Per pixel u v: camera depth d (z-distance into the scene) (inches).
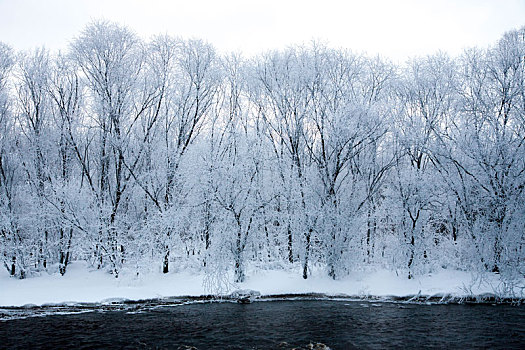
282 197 919.0
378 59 1043.9
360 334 573.3
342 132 878.4
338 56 1003.3
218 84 1002.1
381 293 819.4
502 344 527.2
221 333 575.5
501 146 833.5
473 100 895.7
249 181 873.5
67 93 938.7
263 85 1000.2
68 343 525.0
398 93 1043.3
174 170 925.2
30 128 918.4
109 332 577.6
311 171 918.4
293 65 975.6
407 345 523.2
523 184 810.2
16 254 860.0
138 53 949.8
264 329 597.0
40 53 927.7
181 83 960.9
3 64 905.5
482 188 854.5
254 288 832.9
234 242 850.8
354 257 893.8
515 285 772.0
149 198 971.9
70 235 901.8
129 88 926.4
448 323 629.0
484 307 735.7
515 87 851.4
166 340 541.0
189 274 896.9
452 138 903.7
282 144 1004.6
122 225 903.7
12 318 652.7
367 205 949.2
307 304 763.4
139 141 958.4
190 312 702.5
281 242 946.1
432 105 974.4
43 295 768.9
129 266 884.6
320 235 880.9
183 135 962.1
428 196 887.1
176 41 965.2
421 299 786.2
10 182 922.7
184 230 925.2
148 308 731.4
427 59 1018.1
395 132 935.7
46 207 863.7
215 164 868.6
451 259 918.4
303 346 517.7
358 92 1006.4
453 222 956.6
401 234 912.9
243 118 1002.1
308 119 962.7
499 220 826.2
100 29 910.4
